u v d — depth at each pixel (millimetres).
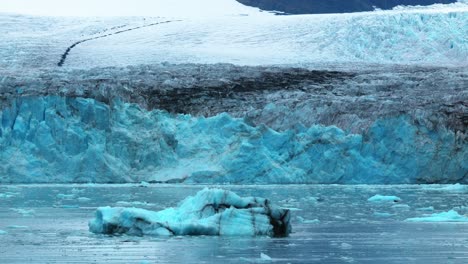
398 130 186375
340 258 73375
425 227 96625
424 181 186125
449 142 186625
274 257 73562
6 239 84312
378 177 183875
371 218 107688
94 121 180125
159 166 183250
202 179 178750
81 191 151500
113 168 178750
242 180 179250
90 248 77938
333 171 183750
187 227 85750
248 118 192000
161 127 187125
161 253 74938
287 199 137625
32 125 178125
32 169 175500
